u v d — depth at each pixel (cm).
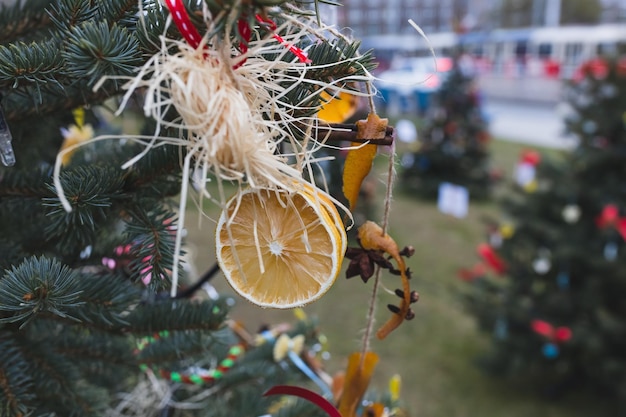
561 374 145
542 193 138
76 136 52
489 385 146
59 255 43
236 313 158
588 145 134
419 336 169
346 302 184
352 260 34
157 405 55
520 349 136
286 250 29
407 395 141
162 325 41
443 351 161
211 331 42
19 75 30
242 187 28
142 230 35
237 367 54
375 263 35
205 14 24
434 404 138
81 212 34
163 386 55
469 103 311
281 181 27
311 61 30
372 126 32
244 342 61
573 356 133
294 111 31
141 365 46
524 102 691
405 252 33
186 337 43
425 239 250
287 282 29
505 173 340
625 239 123
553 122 546
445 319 179
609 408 135
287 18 26
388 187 33
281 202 27
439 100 316
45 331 43
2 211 42
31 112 39
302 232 29
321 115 37
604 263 124
